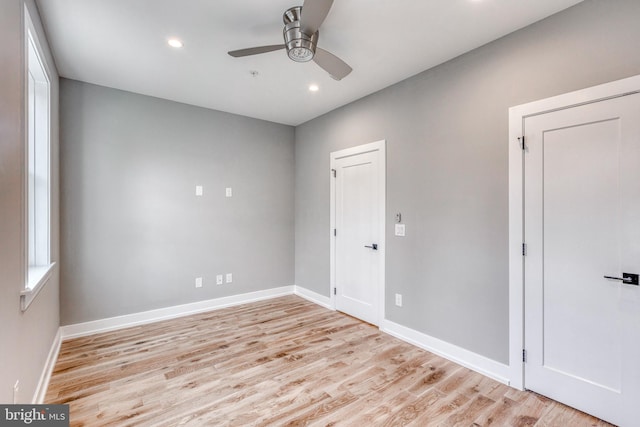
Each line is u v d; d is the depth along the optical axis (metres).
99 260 3.24
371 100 3.46
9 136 1.42
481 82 2.46
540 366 2.14
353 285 3.73
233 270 4.18
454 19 2.13
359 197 3.65
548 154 2.11
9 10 1.42
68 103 3.07
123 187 3.38
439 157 2.77
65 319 3.05
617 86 1.82
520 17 2.11
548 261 2.11
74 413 1.93
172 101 3.69
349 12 2.05
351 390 2.20
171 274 3.69
